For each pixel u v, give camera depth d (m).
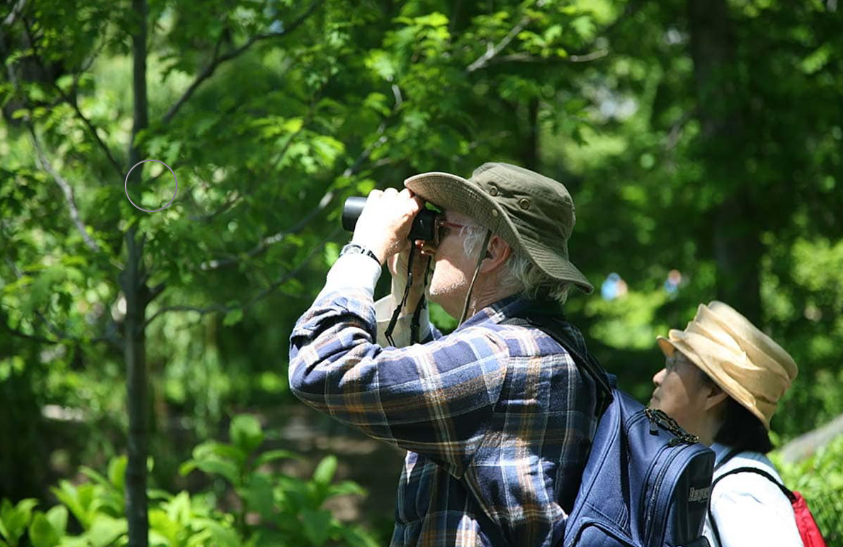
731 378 4.03
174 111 6.20
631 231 18.34
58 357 9.04
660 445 2.98
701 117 15.71
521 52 7.45
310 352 2.83
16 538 7.49
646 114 18.91
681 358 4.25
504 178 3.08
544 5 6.62
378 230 3.06
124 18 5.78
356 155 7.09
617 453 2.96
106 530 7.28
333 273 2.98
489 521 2.87
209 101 11.35
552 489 2.84
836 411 14.65
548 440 2.87
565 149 24.78
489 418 2.83
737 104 14.63
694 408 4.19
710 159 14.95
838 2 15.27
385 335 3.37
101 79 11.41
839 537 5.72
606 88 18.67
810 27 15.50
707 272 15.98
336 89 8.05
